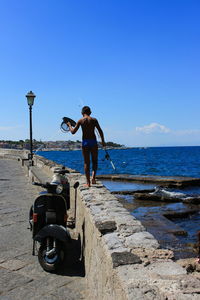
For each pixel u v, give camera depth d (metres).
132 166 53.03
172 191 19.61
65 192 4.94
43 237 4.47
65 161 69.56
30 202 9.27
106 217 3.95
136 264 2.51
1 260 4.92
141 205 14.16
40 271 4.55
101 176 25.80
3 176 15.88
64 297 3.81
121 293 2.21
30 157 18.36
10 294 3.87
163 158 84.88
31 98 17.20
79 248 5.39
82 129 6.31
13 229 6.55
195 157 90.44
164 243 8.38
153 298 1.93
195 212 12.75
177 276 2.27
